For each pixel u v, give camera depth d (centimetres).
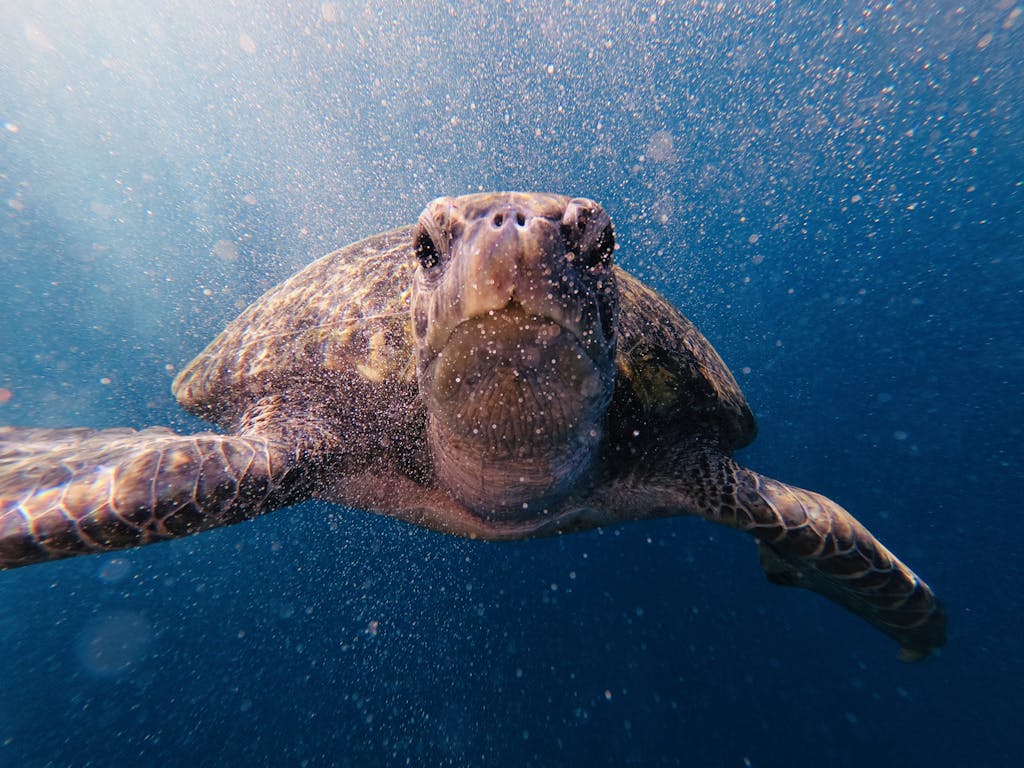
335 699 134
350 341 59
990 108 312
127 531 41
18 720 138
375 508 62
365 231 286
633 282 75
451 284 35
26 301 253
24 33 290
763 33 298
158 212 315
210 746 127
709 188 378
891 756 139
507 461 46
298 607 161
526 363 37
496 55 310
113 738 132
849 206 381
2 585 169
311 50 303
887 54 299
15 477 41
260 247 274
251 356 66
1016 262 370
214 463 44
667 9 292
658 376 60
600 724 135
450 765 120
